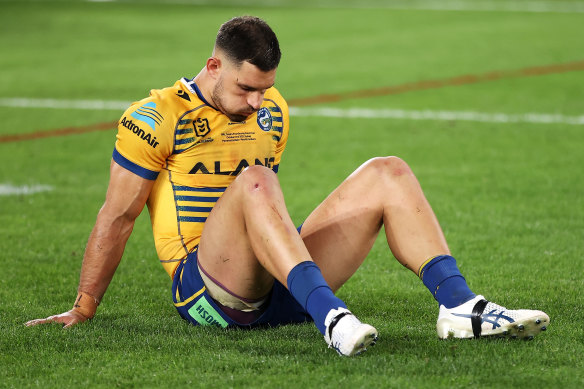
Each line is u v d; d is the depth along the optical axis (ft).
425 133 106.63
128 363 34.63
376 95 134.72
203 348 36.04
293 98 132.57
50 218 70.13
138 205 38.52
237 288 36.47
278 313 38.60
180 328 39.34
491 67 160.35
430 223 36.52
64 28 227.40
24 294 49.49
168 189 38.52
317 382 31.60
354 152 96.89
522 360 33.94
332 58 173.27
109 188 38.47
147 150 37.42
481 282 51.11
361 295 48.96
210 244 36.11
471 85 142.61
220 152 38.24
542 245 60.23
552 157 92.27
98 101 131.03
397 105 126.31
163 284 52.37
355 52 181.16
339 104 127.34
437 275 35.83
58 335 38.19
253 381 32.01
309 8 271.90
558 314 43.32
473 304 35.12
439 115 118.42
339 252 38.14
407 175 37.45
